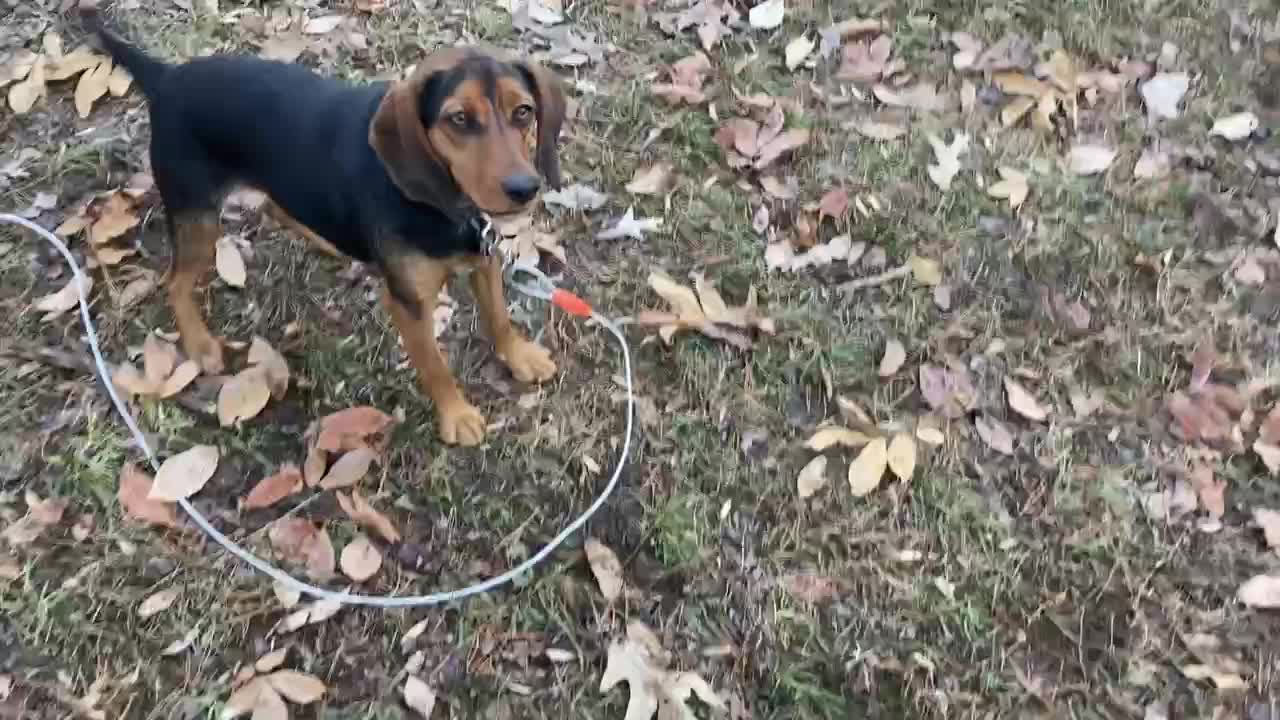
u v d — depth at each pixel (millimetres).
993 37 1626
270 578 1072
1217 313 1312
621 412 1220
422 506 1139
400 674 1026
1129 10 1639
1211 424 1206
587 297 1317
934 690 1038
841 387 1248
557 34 1594
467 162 926
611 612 1071
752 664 1049
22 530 1081
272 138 1053
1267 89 1558
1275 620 1087
